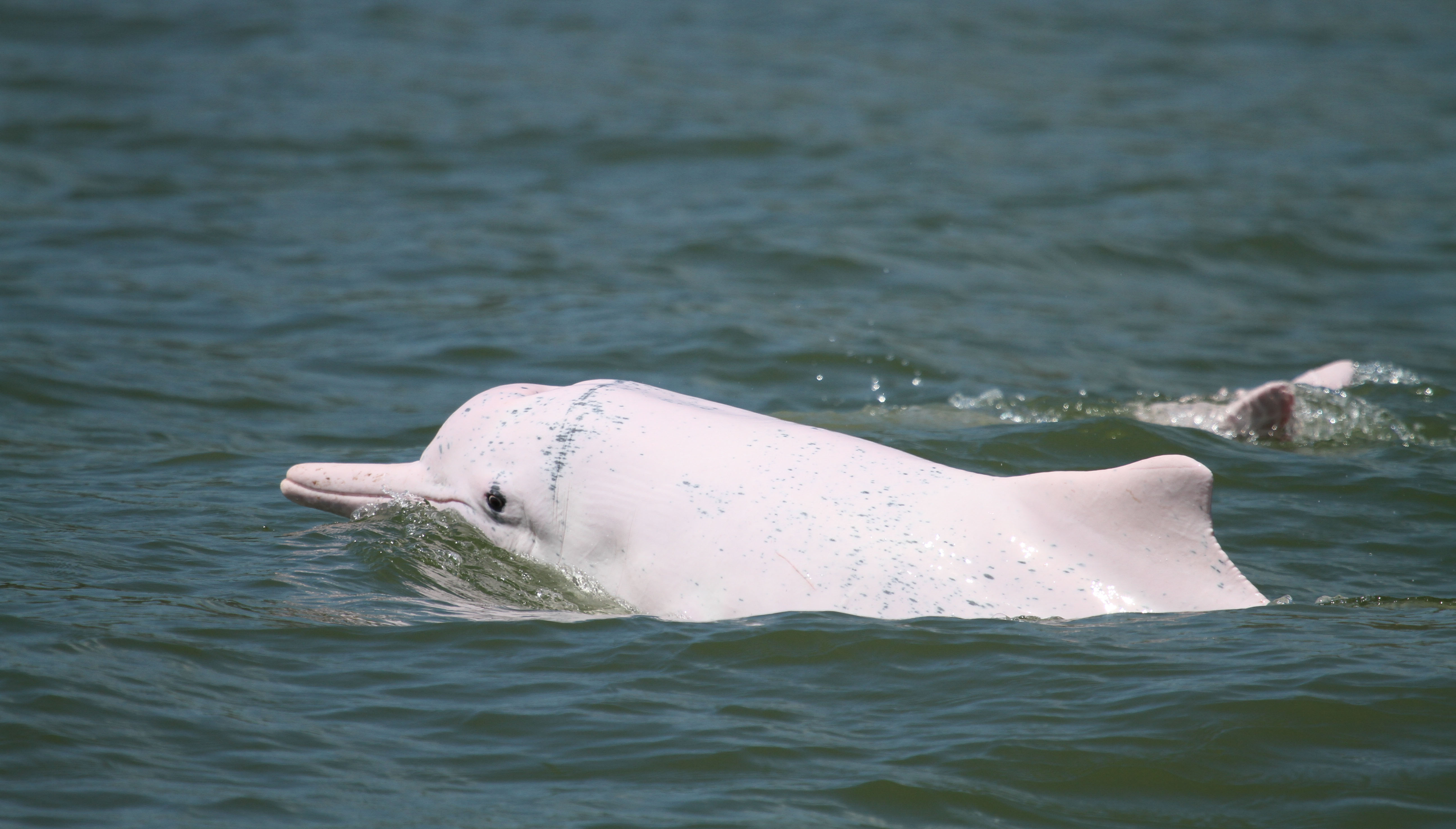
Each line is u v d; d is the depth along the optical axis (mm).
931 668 21875
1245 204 82438
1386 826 17547
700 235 70438
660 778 18938
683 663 22406
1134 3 180000
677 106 105438
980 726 20172
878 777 18875
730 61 128875
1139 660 21891
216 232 68188
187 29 127812
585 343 51594
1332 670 21453
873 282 63875
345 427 41469
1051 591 23406
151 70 111062
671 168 87250
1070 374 50812
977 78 126188
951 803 18328
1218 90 125500
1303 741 19531
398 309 56312
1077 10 171625
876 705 20953
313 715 20578
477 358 49719
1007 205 80188
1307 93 125625
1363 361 54281
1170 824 17875
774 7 162375
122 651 22188
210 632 23328
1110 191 85000
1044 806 18297
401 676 22078
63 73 107375
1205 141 102875
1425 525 32500
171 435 39688
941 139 99375
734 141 94000
